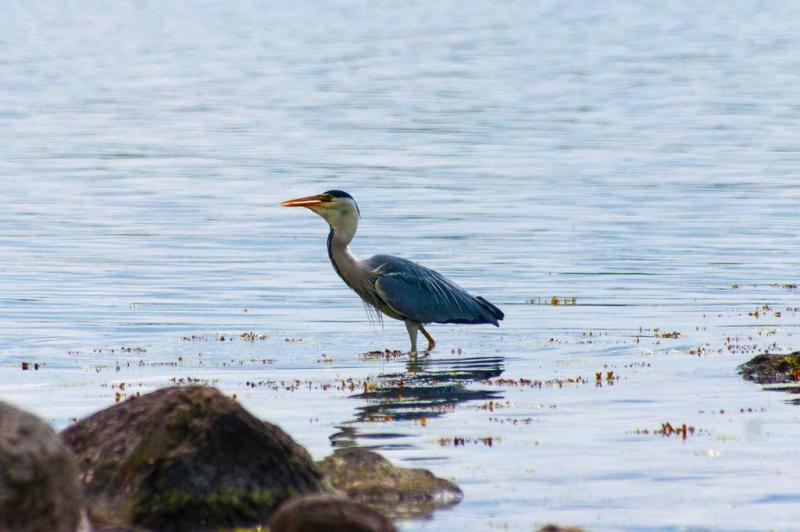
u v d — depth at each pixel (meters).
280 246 29.02
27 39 112.38
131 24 133.25
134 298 23.12
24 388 16.44
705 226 30.98
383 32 121.12
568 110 61.81
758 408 15.27
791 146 47.38
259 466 11.47
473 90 72.25
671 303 22.56
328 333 20.53
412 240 29.64
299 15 147.62
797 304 22.31
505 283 24.62
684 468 12.89
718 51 96.81
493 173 41.53
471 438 14.11
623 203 34.81
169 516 11.18
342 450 12.89
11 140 51.12
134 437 11.59
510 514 11.58
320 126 56.59
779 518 11.40
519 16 143.00
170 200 36.12
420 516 11.54
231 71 85.62
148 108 64.50
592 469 12.90
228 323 21.14
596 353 18.75
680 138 50.50
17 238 29.69
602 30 121.69
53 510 9.77
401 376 17.41
